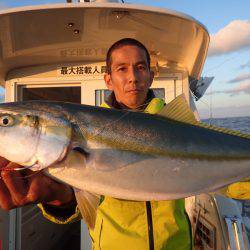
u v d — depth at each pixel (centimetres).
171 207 84
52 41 154
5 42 150
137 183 77
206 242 123
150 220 82
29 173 76
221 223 110
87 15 134
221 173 82
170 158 79
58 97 230
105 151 76
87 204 76
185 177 79
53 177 76
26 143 75
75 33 148
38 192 73
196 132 83
